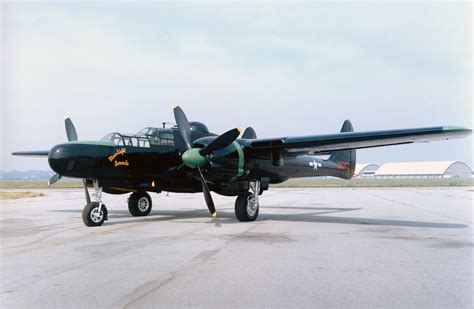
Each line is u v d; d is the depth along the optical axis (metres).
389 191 40.94
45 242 9.29
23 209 19.52
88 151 12.09
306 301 5.03
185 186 14.72
